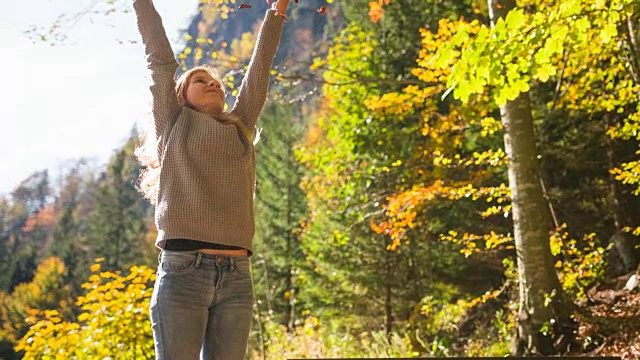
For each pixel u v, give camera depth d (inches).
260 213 1381.6
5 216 2546.8
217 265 105.7
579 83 429.1
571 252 459.5
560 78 394.0
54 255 2229.3
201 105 117.2
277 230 1357.0
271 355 557.9
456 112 464.4
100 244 2137.1
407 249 784.3
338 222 807.1
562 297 369.4
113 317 314.5
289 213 1370.6
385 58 719.7
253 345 587.8
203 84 118.1
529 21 227.5
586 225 672.4
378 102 439.8
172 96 114.8
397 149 527.2
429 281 806.5
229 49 381.1
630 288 427.8
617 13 237.8
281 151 1421.0
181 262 104.3
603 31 243.8
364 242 820.6
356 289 880.3
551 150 632.4
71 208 2404.0
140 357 319.0
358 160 529.0
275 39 126.1
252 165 115.7
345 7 763.4
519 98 379.9
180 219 105.6
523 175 376.8
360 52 488.7
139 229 2135.8
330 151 502.9
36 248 2378.2
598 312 370.6
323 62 451.2
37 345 318.3
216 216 106.7
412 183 551.2
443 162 446.0
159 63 115.1
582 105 448.8
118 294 323.3
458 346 584.7
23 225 2519.7
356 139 497.4
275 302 1181.1
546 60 232.4
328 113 576.7
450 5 717.3
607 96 421.4
